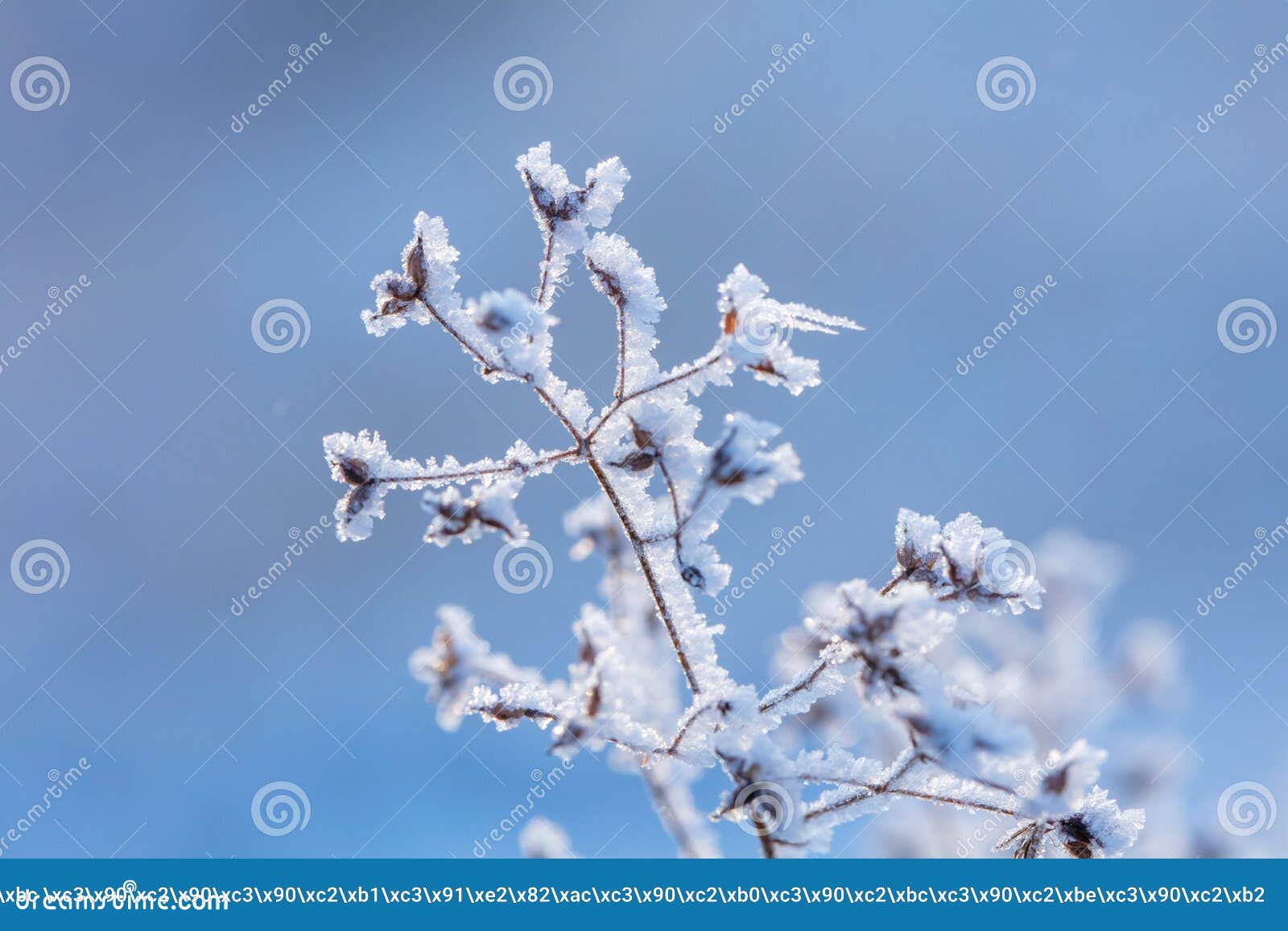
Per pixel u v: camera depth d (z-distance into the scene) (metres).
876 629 0.33
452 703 0.34
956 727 0.33
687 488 0.35
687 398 0.35
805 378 0.34
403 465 0.35
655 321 0.35
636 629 0.37
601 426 0.35
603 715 0.34
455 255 0.35
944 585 0.35
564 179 0.36
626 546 0.37
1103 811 0.34
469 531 0.34
